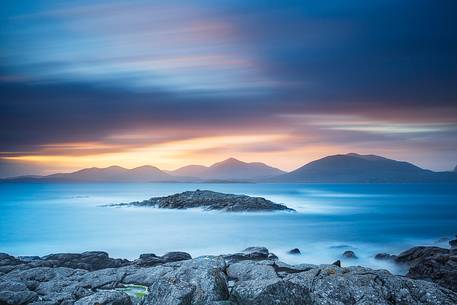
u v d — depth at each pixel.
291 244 55.75
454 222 83.31
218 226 75.06
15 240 61.06
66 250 54.22
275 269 26.67
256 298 19.38
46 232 68.62
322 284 21.14
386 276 22.09
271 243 56.66
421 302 20.25
